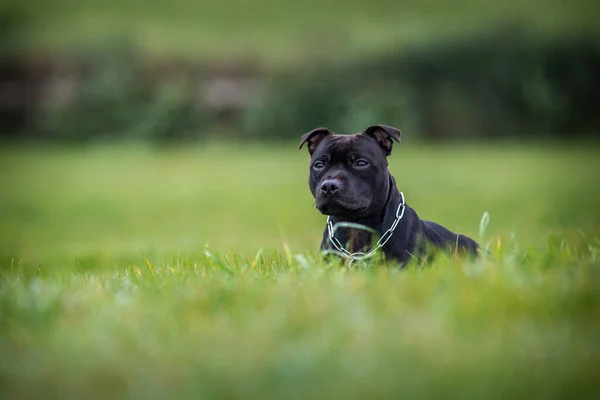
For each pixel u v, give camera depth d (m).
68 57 53.06
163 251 13.50
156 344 4.17
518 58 49.19
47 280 6.07
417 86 48.94
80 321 4.59
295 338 4.20
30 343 4.28
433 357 3.93
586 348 4.01
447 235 7.32
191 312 4.62
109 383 3.76
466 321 4.30
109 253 13.26
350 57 50.53
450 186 27.31
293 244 13.40
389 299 4.63
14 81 52.22
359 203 6.62
